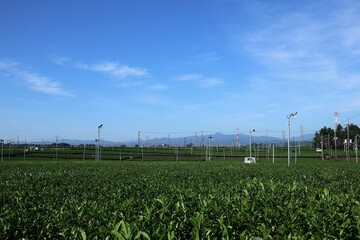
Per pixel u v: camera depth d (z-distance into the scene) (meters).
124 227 4.98
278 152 126.62
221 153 122.88
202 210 6.95
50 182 23.31
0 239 6.26
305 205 8.06
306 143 162.00
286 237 5.61
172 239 5.11
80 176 28.27
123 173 32.00
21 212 8.02
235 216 6.93
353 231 6.26
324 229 6.20
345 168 40.19
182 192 12.77
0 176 28.88
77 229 5.97
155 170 37.19
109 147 143.75
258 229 6.17
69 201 10.99
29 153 106.62
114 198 11.91
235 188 13.84
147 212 6.45
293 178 26.22
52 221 7.07
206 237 5.50
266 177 27.39
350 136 131.38
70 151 119.19
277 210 7.15
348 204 7.87
